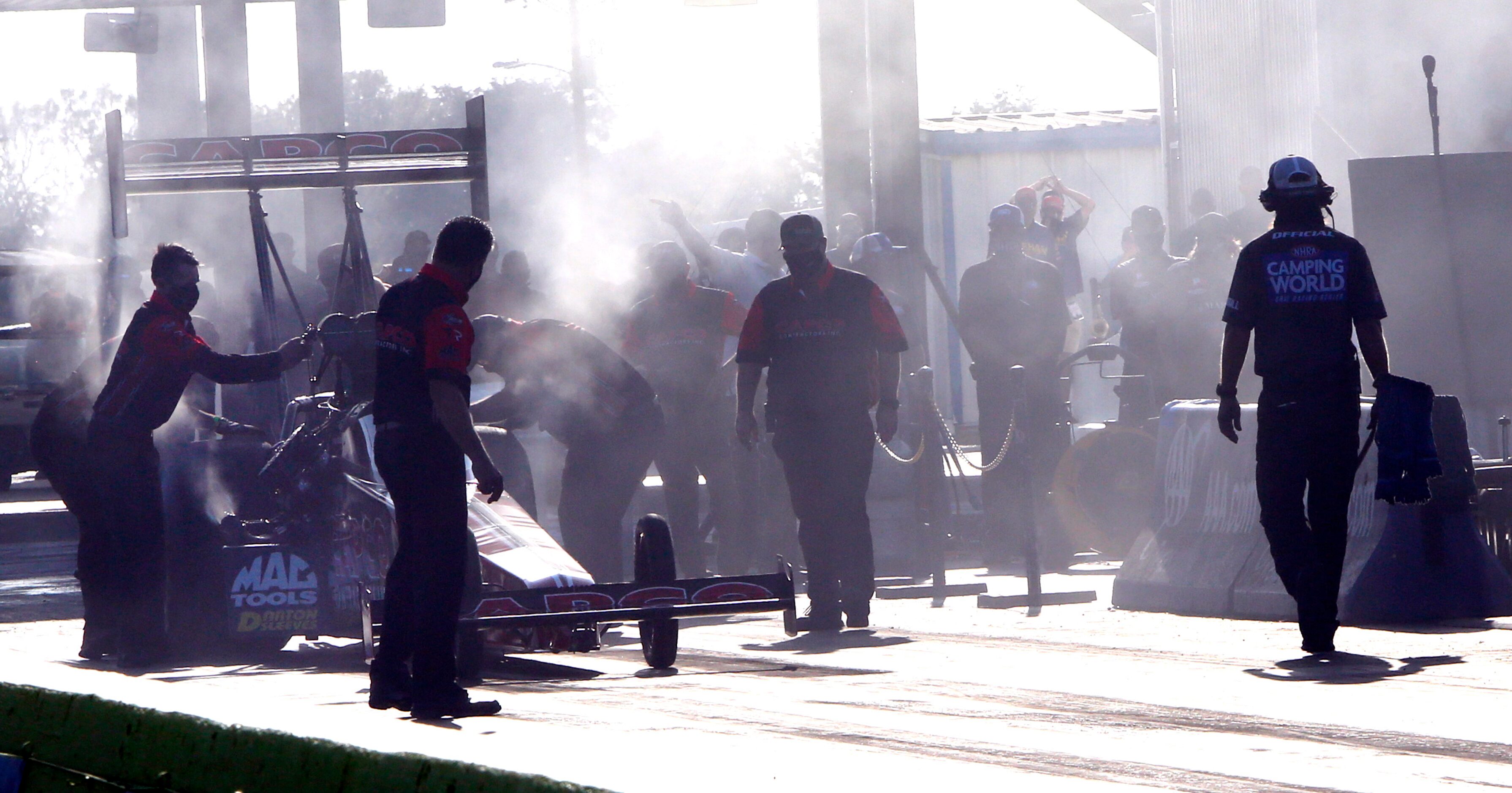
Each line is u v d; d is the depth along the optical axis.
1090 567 44.22
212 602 28.92
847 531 31.67
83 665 29.33
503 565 25.78
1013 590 38.03
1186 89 66.50
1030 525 34.59
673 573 26.48
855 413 31.50
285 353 28.50
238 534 29.39
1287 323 26.00
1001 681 23.75
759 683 24.12
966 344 45.38
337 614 28.81
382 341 21.17
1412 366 46.16
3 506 70.00
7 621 37.12
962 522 47.53
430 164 35.00
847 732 19.11
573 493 32.72
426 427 20.84
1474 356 45.50
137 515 28.45
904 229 49.88
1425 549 29.81
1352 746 17.86
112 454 28.41
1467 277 45.69
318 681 26.06
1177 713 20.38
